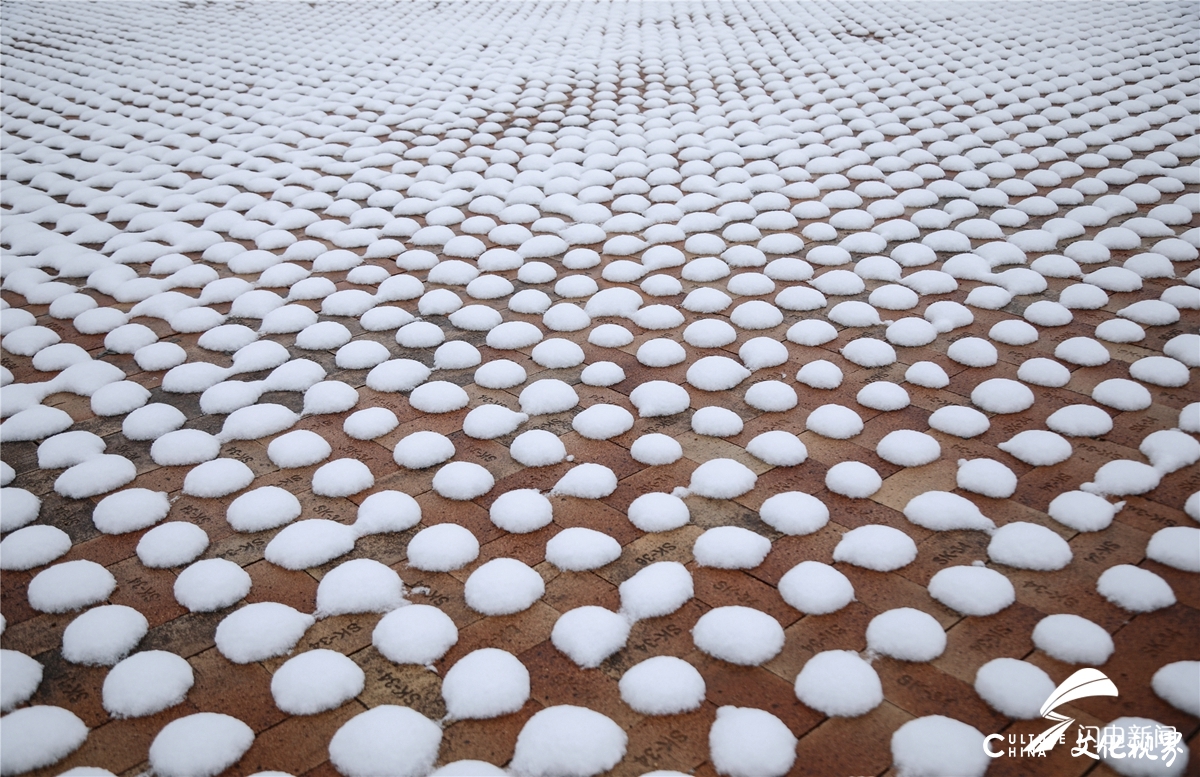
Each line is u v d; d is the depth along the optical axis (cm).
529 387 131
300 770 78
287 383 136
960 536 101
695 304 156
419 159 237
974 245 174
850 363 137
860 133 241
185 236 188
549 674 87
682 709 82
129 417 127
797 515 104
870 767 77
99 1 443
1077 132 229
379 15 415
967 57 301
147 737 82
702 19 391
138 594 98
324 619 94
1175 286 150
